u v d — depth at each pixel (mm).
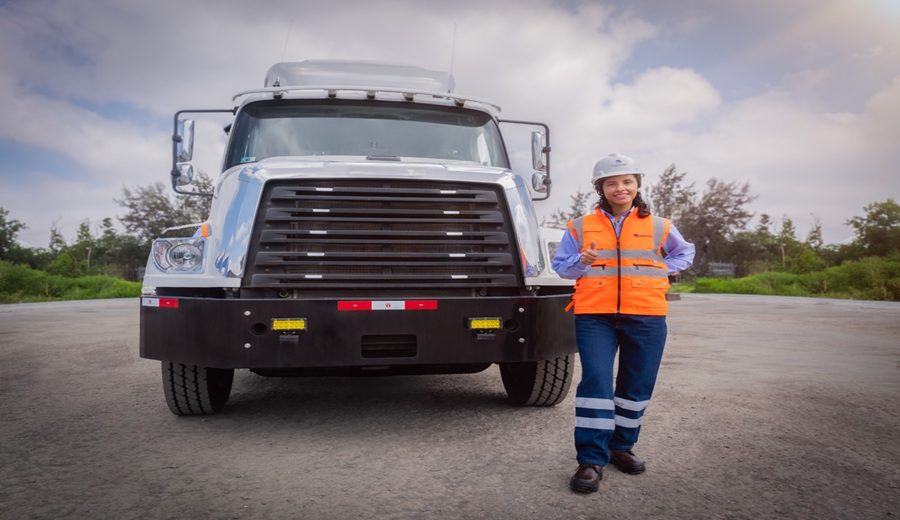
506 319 4594
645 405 3809
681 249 3809
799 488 3508
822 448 4207
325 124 5848
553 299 4738
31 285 25188
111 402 5738
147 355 4570
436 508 3256
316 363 4371
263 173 4609
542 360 4996
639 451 4168
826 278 23953
